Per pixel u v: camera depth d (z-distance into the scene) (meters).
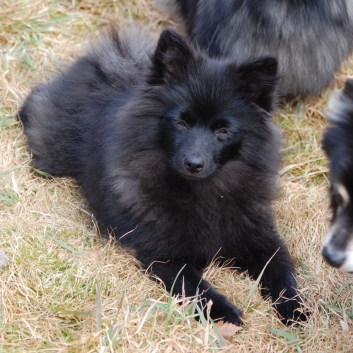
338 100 5.12
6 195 6.71
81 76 7.29
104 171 6.30
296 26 7.82
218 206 6.03
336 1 7.93
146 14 9.52
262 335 5.50
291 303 5.76
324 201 7.18
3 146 7.29
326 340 5.52
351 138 4.89
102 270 5.86
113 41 7.39
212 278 6.05
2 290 5.46
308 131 8.16
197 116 5.71
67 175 7.21
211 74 5.77
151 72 5.89
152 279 5.91
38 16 9.05
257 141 5.93
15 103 7.94
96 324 5.23
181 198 5.97
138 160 5.96
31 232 6.24
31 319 5.27
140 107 5.88
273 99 5.95
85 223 6.63
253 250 6.21
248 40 7.95
